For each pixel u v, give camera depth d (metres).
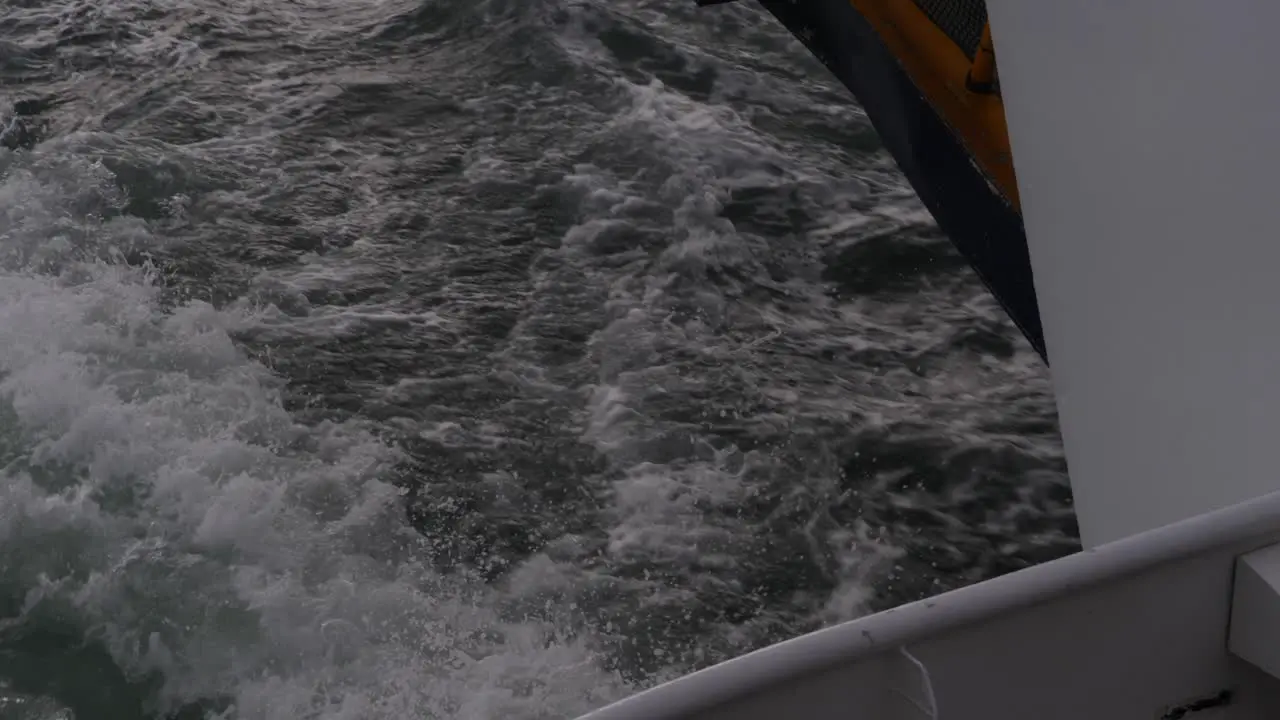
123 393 5.37
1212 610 0.97
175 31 8.46
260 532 4.74
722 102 7.94
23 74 7.95
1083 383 2.29
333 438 5.30
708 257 6.62
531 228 6.82
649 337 6.06
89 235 6.48
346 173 7.21
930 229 6.91
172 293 6.11
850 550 4.97
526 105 7.84
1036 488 5.29
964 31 4.90
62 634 4.27
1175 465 2.03
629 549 4.89
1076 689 0.95
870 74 5.23
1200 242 1.95
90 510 4.73
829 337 6.16
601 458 5.32
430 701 4.17
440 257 6.56
